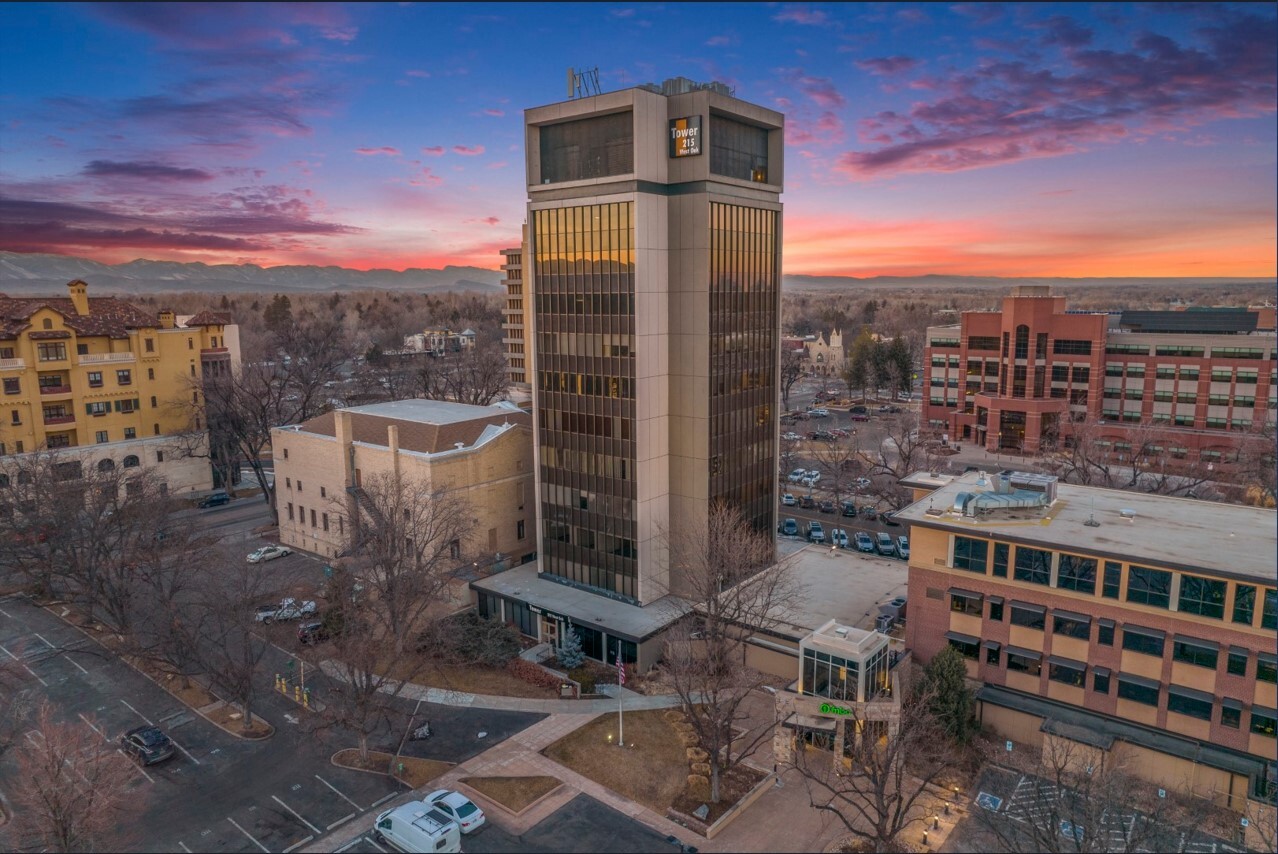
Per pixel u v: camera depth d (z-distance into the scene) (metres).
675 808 43.56
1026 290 129.12
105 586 65.88
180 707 54.31
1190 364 116.00
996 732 50.91
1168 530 51.12
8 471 83.00
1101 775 40.56
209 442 105.25
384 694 52.97
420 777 46.62
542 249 65.75
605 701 55.12
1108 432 119.31
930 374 146.25
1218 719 44.56
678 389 64.19
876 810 40.41
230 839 41.09
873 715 46.81
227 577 68.12
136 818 42.62
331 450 78.38
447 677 58.19
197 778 46.38
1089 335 122.06
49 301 98.50
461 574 70.56
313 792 45.12
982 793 45.12
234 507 103.00
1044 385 126.69
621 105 58.25
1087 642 48.34
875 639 49.50
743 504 68.75
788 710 48.38
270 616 65.38
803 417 165.50
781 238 69.38
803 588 65.31
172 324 107.06
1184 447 111.44
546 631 63.78
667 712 53.75
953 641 52.94
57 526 68.69
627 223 59.69
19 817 42.56
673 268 62.97
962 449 133.25
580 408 65.25
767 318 69.25
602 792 45.34
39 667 59.84
